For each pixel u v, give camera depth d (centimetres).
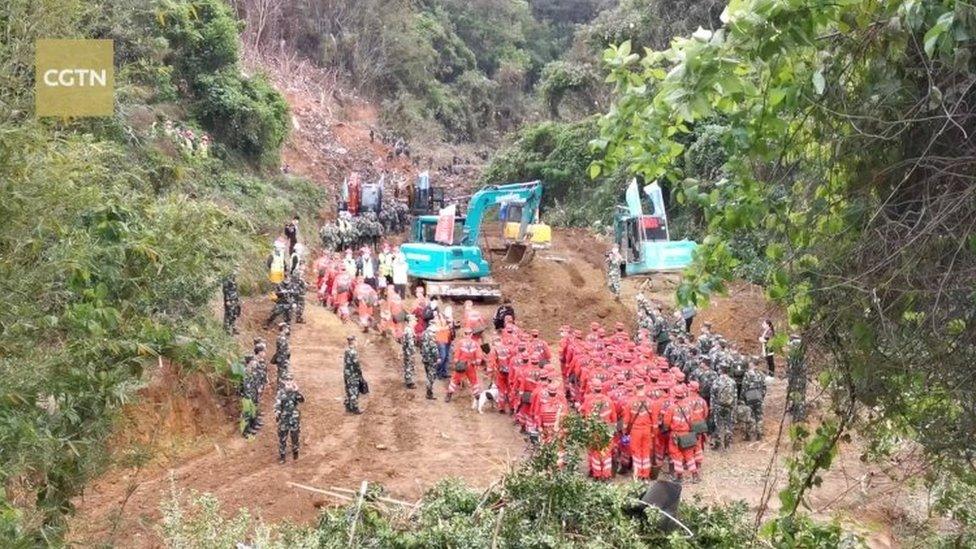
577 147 5116
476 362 2250
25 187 638
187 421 1828
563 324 3033
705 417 1725
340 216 3972
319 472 1748
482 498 973
